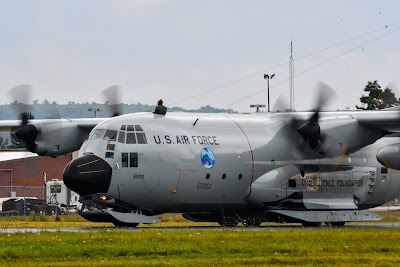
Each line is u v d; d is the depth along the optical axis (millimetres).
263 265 56500
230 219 102188
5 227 93000
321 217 100625
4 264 56031
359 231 82875
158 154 93375
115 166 91375
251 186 99812
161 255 61375
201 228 93625
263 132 101500
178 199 95562
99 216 92438
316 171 103125
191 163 95062
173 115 97312
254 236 74875
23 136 103000
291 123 102000
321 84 101875
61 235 74688
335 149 101438
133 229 86812
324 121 101312
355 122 101625
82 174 89688
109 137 92250
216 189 97500
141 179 92500
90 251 61844
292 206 102000
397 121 99875
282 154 101625
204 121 98625
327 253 63031
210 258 59875
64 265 55562
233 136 99125
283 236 75250
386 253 63375
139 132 93125
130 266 55344
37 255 60219
